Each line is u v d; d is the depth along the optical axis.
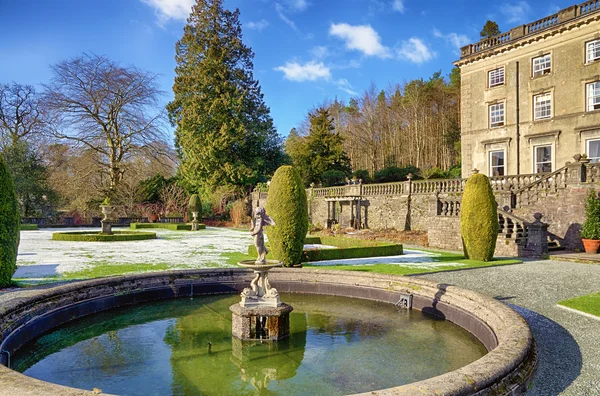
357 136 54.34
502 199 18.16
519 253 14.34
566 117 20.75
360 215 26.88
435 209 18.23
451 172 35.28
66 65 31.03
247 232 29.44
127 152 35.31
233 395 4.09
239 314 5.88
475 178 12.82
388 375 4.62
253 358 5.19
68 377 4.59
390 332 6.38
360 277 8.86
